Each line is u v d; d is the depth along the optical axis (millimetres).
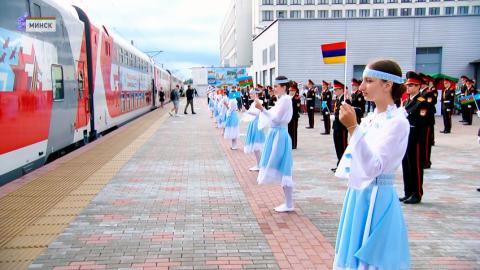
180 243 4832
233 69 55812
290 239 4969
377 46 25734
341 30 25797
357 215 2822
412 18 25266
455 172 8680
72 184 7562
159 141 13812
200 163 9836
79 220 5598
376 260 2730
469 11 69125
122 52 18562
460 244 4824
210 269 4172
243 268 4195
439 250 4648
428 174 8500
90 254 4500
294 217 5785
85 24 12586
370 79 2785
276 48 26891
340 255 2918
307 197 6812
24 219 5617
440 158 10320
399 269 2752
